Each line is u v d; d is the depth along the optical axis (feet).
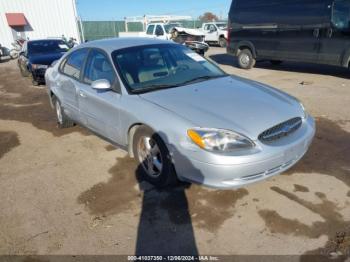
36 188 11.50
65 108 16.31
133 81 11.85
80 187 11.42
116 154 13.97
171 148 9.71
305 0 30.01
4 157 14.40
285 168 9.93
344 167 11.92
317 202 9.83
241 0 36.55
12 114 21.71
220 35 72.84
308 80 28.94
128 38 14.89
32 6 79.92
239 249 8.15
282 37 32.96
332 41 28.78
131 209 9.96
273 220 9.11
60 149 14.93
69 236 8.90
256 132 9.10
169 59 13.42
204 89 11.55
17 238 8.92
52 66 18.21
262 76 32.53
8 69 48.08
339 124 16.61
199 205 9.95
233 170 8.79
